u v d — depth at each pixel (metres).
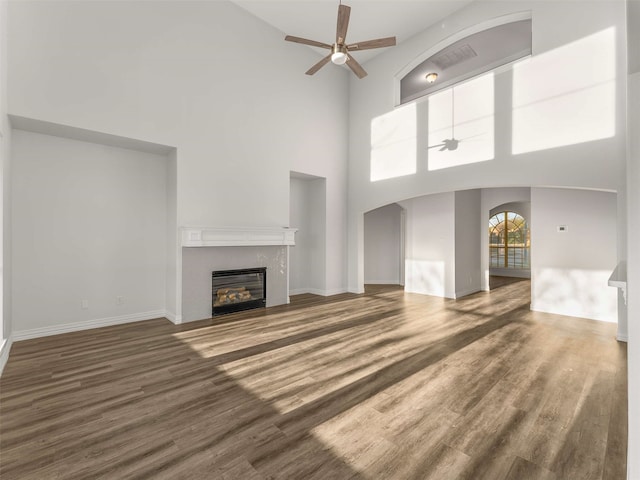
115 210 4.35
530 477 1.57
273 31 5.60
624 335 3.61
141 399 2.34
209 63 4.76
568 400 2.31
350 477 1.57
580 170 3.94
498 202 7.27
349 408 2.21
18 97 3.26
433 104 5.45
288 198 5.80
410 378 2.68
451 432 1.94
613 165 3.71
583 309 4.67
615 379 2.64
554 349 3.35
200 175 4.64
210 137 4.76
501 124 4.62
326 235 6.57
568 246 4.79
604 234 4.50
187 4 4.55
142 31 4.13
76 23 3.64
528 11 4.42
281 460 1.70
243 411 2.18
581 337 3.75
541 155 4.24
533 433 1.92
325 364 2.98
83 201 4.09
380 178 6.31
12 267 3.55
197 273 4.62
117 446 1.81
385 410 2.19
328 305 5.59
